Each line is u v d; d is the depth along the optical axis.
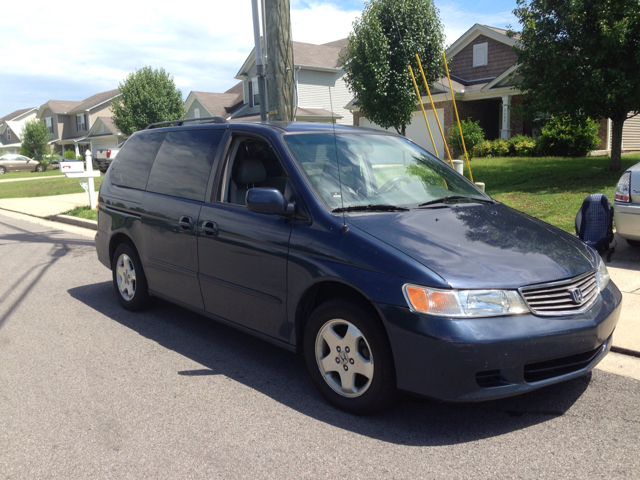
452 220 3.66
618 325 4.61
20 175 39.22
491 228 3.62
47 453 3.04
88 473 2.84
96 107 53.97
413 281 3.02
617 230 6.49
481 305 2.93
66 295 6.38
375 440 3.10
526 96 13.46
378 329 3.15
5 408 3.58
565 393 3.62
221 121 4.72
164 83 37.78
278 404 3.57
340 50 35.38
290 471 2.82
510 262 3.17
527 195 10.60
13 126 65.81
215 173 4.39
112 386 3.88
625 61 11.34
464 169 15.55
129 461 2.94
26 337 4.95
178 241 4.60
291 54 7.57
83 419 3.41
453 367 2.88
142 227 5.07
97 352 4.54
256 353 4.48
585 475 2.73
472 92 22.77
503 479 2.71
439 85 22.97
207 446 3.07
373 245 3.26
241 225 3.99
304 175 3.78
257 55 7.92
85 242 9.98
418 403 3.54
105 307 5.84
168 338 4.86
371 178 4.08
